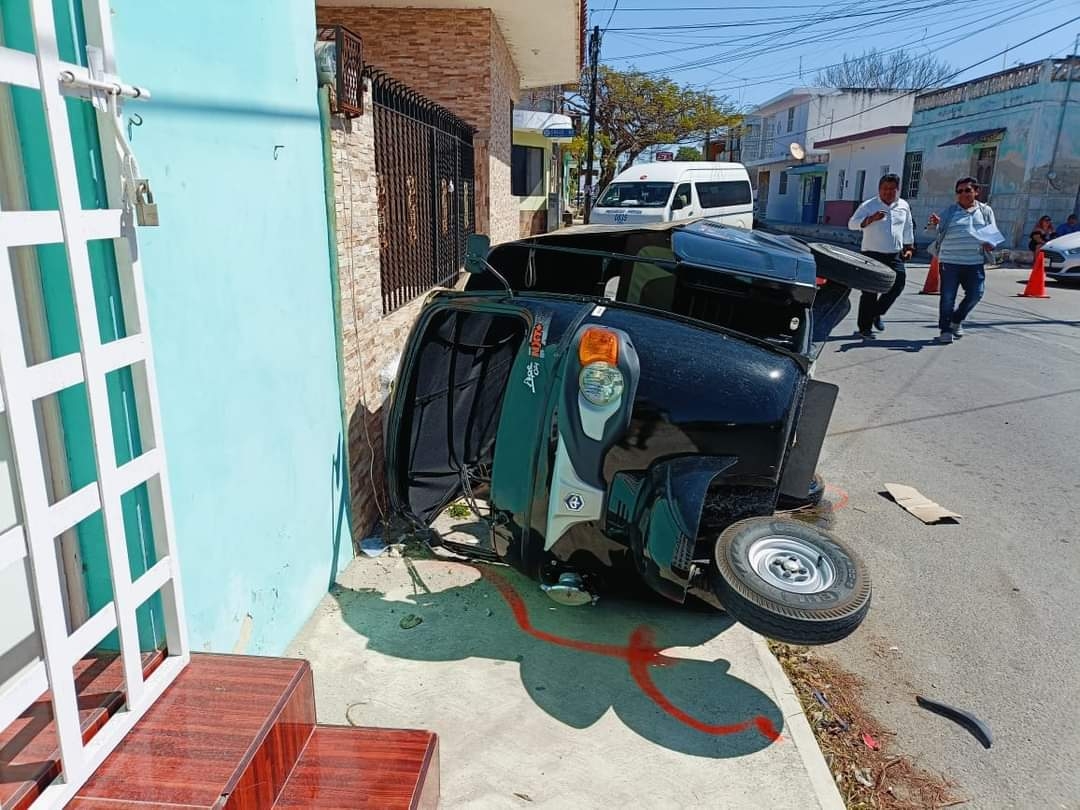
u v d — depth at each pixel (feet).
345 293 13.32
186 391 8.58
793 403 11.32
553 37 41.60
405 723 9.89
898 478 18.69
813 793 8.92
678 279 13.67
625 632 11.92
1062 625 12.75
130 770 6.42
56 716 5.94
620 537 11.11
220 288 9.27
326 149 12.50
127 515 7.74
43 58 5.66
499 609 12.49
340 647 11.43
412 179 20.10
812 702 10.81
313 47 11.97
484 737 9.68
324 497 12.69
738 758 9.44
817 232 111.55
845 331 35.53
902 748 10.02
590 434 10.84
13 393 5.46
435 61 36.22
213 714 7.13
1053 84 70.44
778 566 9.96
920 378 27.20
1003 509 16.96
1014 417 22.98
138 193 6.82
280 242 10.89
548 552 11.50
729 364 11.27
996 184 77.97
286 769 7.48
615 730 9.86
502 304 12.43
